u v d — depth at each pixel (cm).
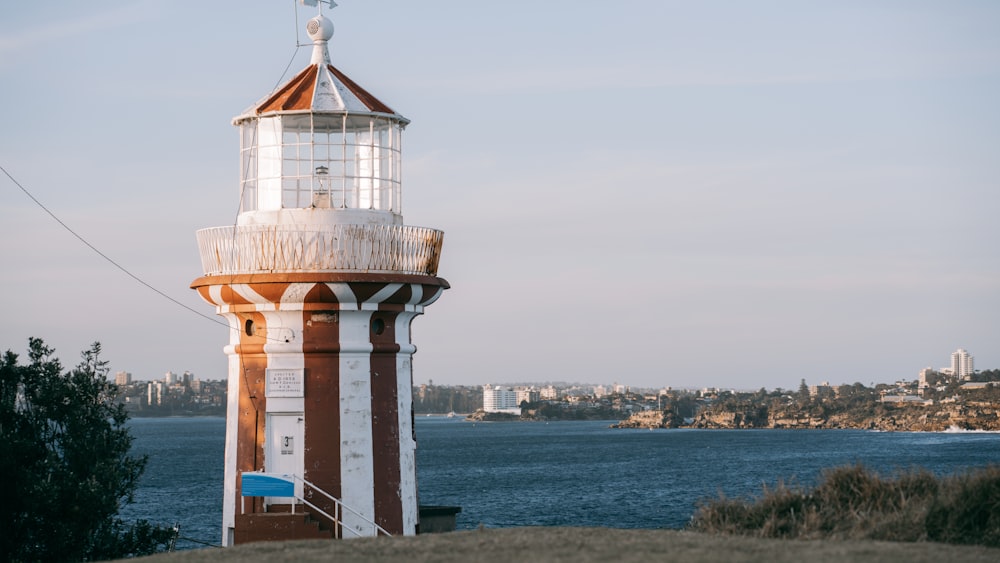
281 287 2148
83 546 2467
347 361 2191
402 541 1695
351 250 2177
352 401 2186
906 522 1795
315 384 2178
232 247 2208
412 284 2227
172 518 8569
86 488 2430
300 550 1619
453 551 1566
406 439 2262
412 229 2239
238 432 2214
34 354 2664
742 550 1530
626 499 10712
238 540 2175
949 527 1778
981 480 1897
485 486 12769
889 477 2108
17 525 2423
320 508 2161
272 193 2253
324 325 2181
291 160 2250
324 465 2166
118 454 2684
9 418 2533
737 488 12031
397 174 2342
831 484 2033
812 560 1446
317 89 2267
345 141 2273
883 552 1517
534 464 18000
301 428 2177
